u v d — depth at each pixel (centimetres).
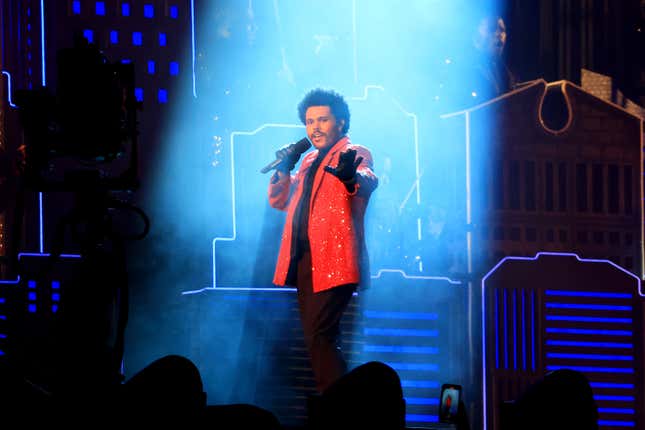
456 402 895
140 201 1519
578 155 1424
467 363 1290
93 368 729
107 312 755
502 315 1320
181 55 1570
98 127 813
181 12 1572
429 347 1274
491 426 1288
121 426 525
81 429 530
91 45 824
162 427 520
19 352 1196
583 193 1423
